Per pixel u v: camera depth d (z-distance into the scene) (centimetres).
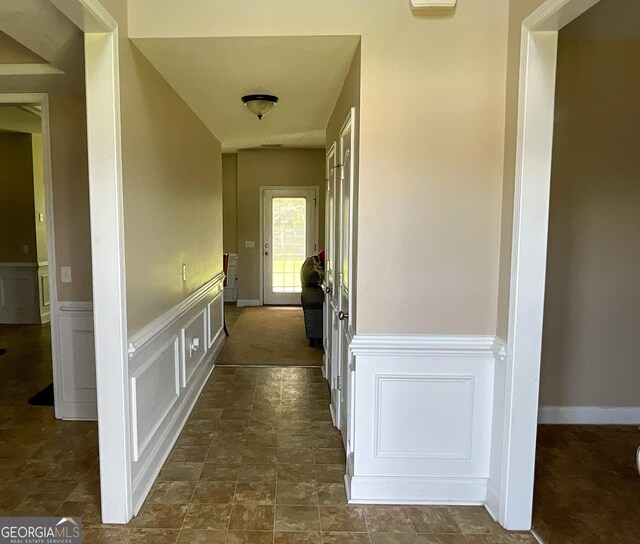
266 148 745
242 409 351
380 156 218
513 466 210
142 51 234
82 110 316
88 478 252
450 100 216
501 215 220
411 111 216
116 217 205
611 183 309
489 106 217
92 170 203
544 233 201
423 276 223
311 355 495
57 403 328
